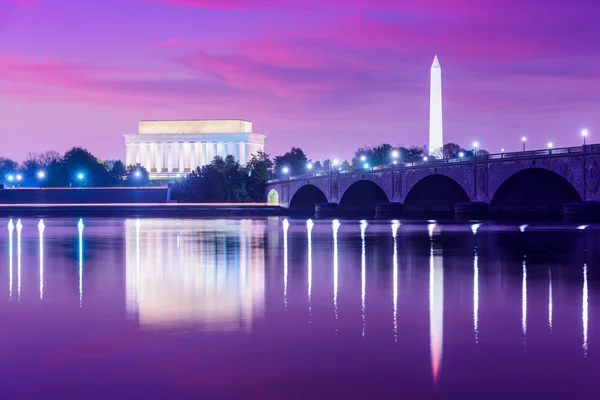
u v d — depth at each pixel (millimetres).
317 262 89688
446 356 43781
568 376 40094
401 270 80750
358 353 44469
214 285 70250
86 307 58719
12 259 95938
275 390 38281
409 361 42812
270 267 84750
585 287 67562
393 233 141375
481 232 138250
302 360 43062
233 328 50812
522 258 91438
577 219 151625
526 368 41438
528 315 54812
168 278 75625
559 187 174375
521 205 178750
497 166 176125
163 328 50875
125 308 58188
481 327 50906
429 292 65250
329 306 58656
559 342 46812
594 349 45156
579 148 153750
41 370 41562
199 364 42438
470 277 74625
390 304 59406
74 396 37656
